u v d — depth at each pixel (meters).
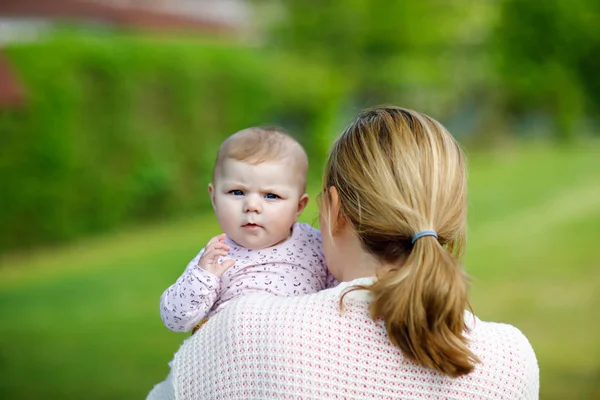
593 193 13.58
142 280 9.74
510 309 7.74
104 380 6.29
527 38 20.45
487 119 20.52
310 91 15.23
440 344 1.54
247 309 1.70
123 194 12.81
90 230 12.51
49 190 11.96
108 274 10.13
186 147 13.72
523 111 20.94
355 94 19.36
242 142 2.24
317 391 1.61
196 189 13.88
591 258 9.52
